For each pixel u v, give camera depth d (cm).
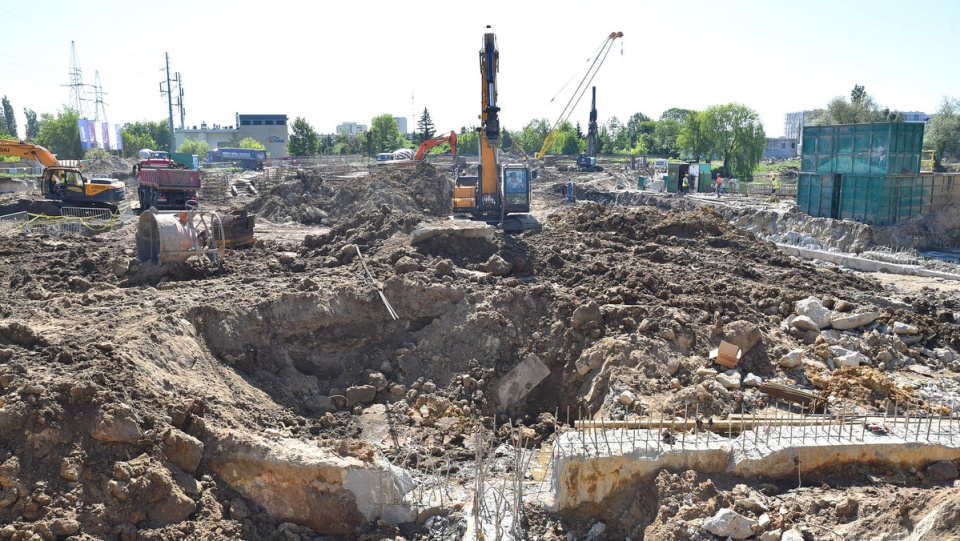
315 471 1078
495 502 1102
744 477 1086
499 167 2744
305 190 4241
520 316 1633
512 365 1545
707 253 2422
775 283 2064
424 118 11400
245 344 1472
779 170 9094
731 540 952
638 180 6178
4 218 3266
